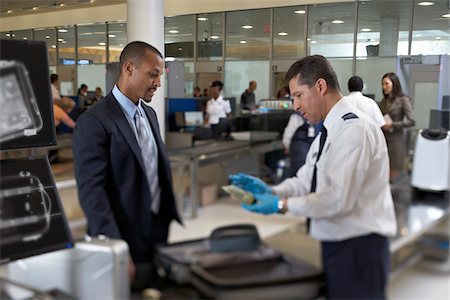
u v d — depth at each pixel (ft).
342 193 3.93
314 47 10.70
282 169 9.11
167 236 4.22
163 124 9.25
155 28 8.51
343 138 4.08
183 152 6.50
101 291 3.39
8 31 17.85
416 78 9.96
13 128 4.04
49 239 3.68
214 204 4.66
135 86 5.14
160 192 4.94
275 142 10.52
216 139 11.99
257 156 9.34
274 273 3.32
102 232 4.47
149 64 5.12
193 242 3.79
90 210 4.58
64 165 7.79
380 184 4.20
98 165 4.72
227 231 3.73
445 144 5.70
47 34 16.29
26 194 3.98
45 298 3.24
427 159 5.49
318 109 4.54
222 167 6.37
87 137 4.77
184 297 3.24
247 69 14.73
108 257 3.37
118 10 11.46
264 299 3.18
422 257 4.11
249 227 3.79
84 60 15.28
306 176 4.88
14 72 4.03
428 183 5.20
